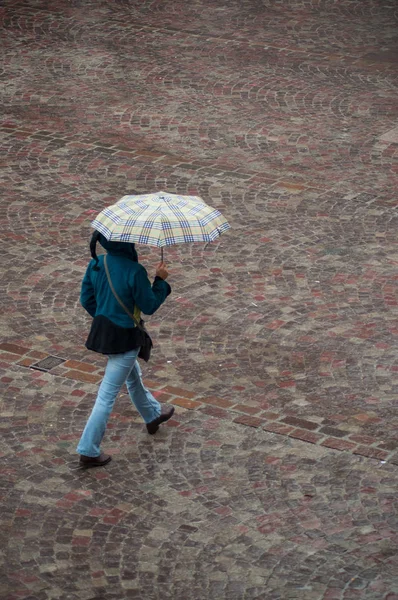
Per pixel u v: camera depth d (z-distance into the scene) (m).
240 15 58.47
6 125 42.81
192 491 21.12
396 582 18.45
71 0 61.22
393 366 25.77
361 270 30.83
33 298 29.28
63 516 20.31
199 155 39.88
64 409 24.08
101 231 20.30
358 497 20.83
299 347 26.70
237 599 18.03
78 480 21.47
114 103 45.44
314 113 44.25
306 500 20.77
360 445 22.61
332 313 28.36
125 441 22.83
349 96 46.28
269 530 19.89
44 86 47.50
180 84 47.81
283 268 30.98
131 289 20.75
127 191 36.72
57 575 18.64
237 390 24.81
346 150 40.34
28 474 21.66
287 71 49.59
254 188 36.84
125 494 21.03
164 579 18.56
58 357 26.33
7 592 18.17
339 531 19.83
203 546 19.45
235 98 46.06
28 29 55.84
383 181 37.50
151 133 42.09
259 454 22.33
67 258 31.72
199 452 22.41
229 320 28.06
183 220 20.25
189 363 26.02
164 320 28.03
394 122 43.31
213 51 52.50
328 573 18.69
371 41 54.28
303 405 24.17
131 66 50.28
